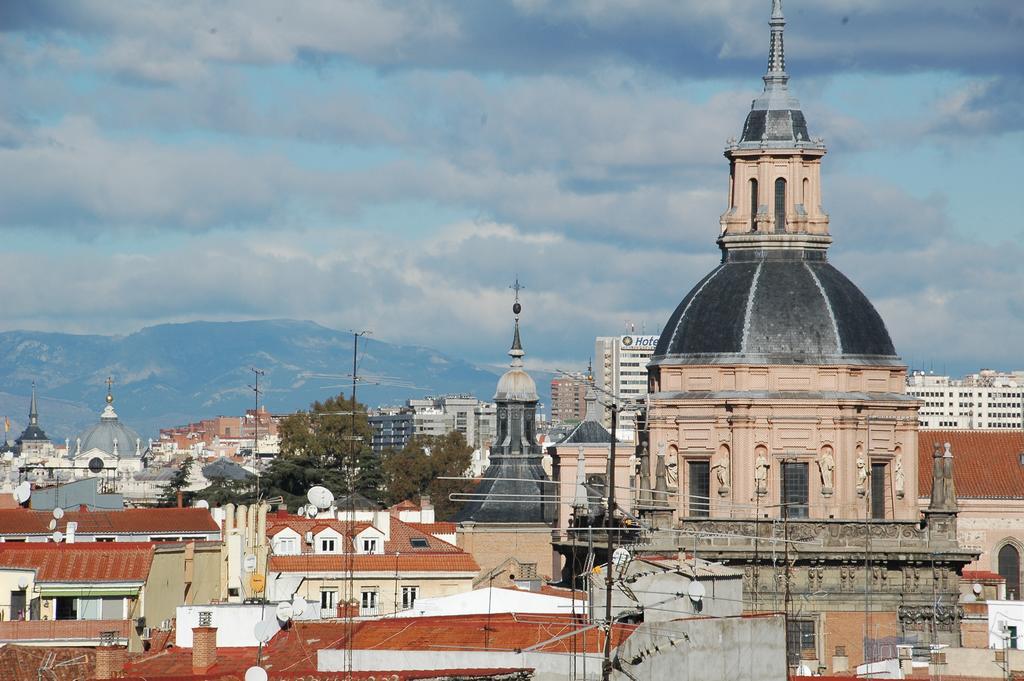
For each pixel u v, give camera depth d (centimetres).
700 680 17338
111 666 19138
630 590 18275
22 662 19050
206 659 18762
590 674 16775
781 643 17975
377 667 17575
